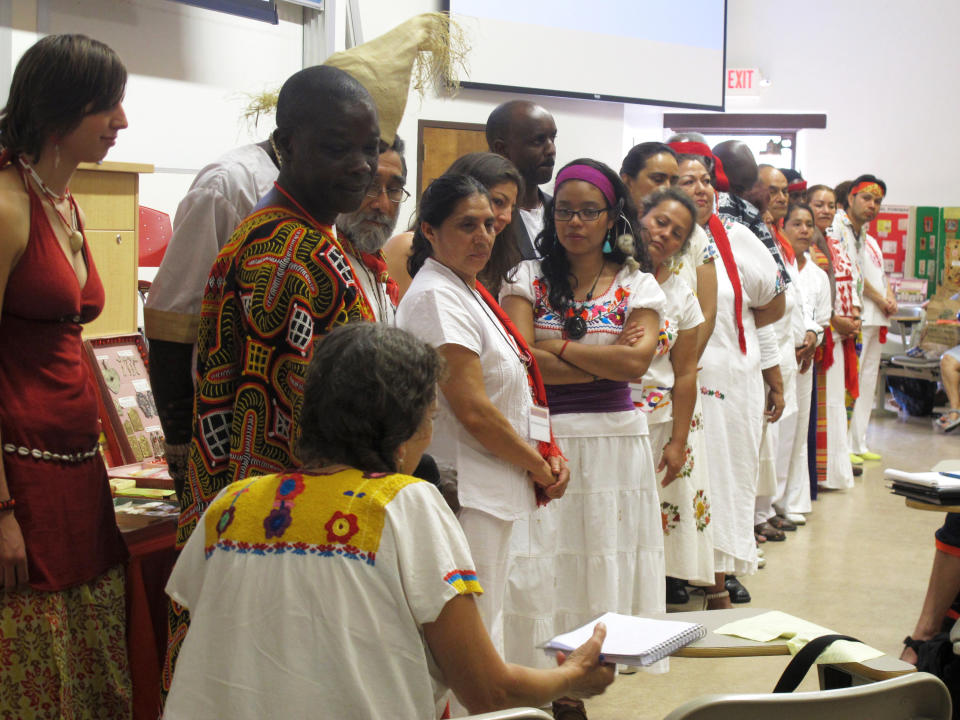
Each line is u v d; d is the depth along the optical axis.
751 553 4.25
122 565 2.24
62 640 2.06
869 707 1.59
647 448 2.96
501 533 2.43
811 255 6.09
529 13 6.23
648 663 1.62
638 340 2.85
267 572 1.38
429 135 5.81
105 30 3.41
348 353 1.45
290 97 1.88
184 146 3.78
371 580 1.36
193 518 1.89
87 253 2.18
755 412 4.32
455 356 2.35
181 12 3.70
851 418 6.50
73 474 2.09
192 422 2.12
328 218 1.96
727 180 4.66
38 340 2.04
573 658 1.60
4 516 1.95
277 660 1.35
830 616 4.06
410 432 1.48
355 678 1.33
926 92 9.86
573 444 2.83
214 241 2.18
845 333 6.19
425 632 1.40
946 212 9.34
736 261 4.40
